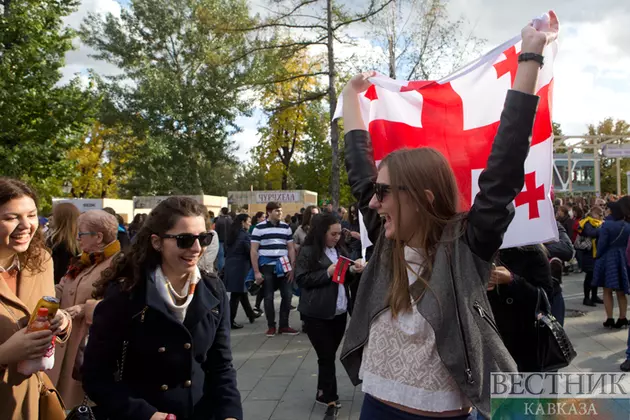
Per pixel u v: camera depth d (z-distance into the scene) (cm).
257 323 920
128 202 2053
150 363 222
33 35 1691
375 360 183
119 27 3334
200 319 232
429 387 171
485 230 170
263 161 3391
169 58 3403
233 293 880
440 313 168
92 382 219
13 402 234
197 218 229
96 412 260
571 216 1384
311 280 477
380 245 200
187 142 3334
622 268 747
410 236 185
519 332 307
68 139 1755
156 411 215
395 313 178
